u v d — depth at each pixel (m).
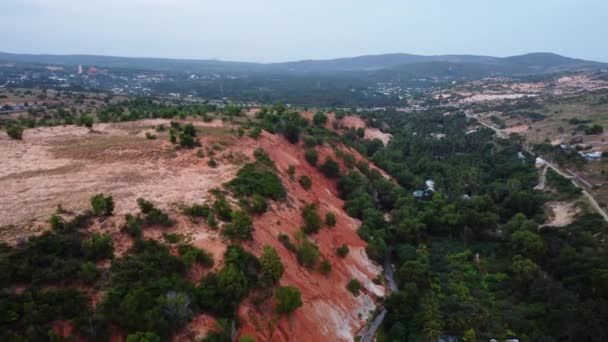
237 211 37.44
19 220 30.53
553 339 39.19
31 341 22.20
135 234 32.06
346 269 48.12
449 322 42.16
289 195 51.84
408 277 50.16
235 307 30.64
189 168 48.66
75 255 28.56
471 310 44.75
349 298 43.97
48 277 25.64
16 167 42.78
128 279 27.88
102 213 33.28
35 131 59.06
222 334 28.25
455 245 63.44
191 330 27.64
